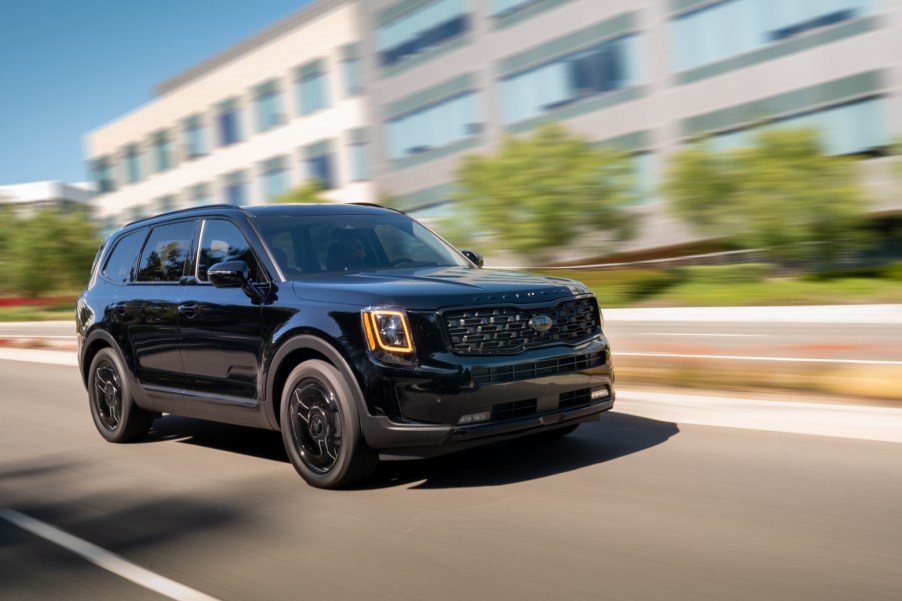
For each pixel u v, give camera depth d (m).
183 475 5.93
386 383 5.00
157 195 52.72
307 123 41.75
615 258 26.83
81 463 6.55
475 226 25.89
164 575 4.04
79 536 4.73
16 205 43.69
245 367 5.80
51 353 15.81
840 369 7.51
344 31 39.38
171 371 6.49
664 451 5.73
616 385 8.38
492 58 30.66
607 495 4.87
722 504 4.60
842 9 22.56
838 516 4.31
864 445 5.61
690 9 25.41
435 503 4.92
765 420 6.34
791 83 23.66
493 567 3.90
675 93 25.98
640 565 3.82
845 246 21.31
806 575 3.61
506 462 5.69
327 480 5.29
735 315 16.52
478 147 31.50
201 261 6.38
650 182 26.92
